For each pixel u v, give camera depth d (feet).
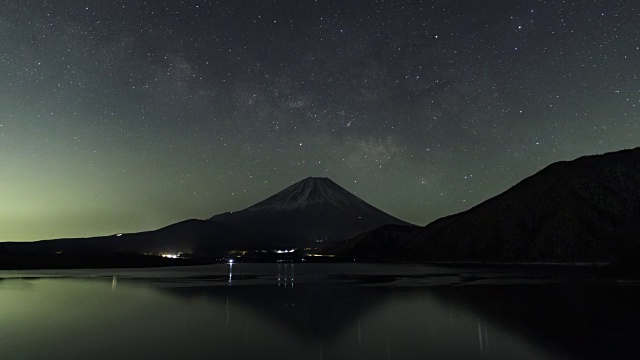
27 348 46.70
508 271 188.85
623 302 79.87
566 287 109.81
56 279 161.17
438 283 129.18
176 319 65.72
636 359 41.63
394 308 75.61
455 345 47.37
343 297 94.02
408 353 44.14
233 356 43.14
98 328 58.39
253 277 173.06
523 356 42.91
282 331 55.47
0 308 79.20
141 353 44.34
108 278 167.63
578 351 44.29
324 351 45.01
